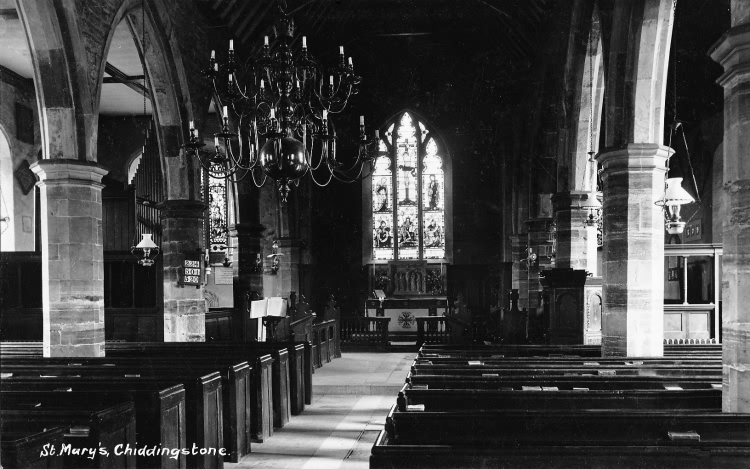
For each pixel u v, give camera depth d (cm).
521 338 1980
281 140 1184
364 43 2730
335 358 1983
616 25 1066
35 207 2262
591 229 1647
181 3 1611
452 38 2708
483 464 437
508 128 2669
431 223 2777
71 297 1166
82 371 908
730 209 616
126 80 2198
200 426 809
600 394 632
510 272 2633
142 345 1292
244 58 2036
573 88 1570
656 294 1052
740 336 600
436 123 2739
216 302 2709
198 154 1377
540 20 1934
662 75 1041
